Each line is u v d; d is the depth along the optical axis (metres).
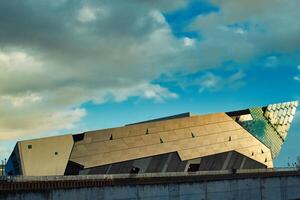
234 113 104.00
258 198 87.31
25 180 66.25
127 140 88.75
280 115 110.94
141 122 100.12
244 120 105.44
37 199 63.00
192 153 95.94
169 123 93.75
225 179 83.38
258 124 107.25
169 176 78.19
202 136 97.81
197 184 79.44
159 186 75.06
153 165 91.44
